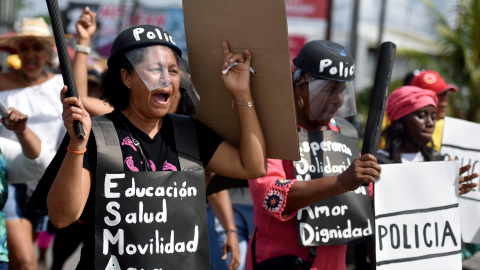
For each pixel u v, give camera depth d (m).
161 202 2.72
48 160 3.99
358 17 17.67
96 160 2.68
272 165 3.42
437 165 3.65
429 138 4.42
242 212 4.91
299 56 3.54
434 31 17.84
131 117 2.81
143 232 2.69
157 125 2.87
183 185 2.78
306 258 3.45
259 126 3.01
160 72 2.70
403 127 4.43
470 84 17.33
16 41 5.38
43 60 5.42
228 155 3.04
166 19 15.91
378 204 3.51
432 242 3.61
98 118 2.77
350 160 3.67
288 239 3.45
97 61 7.70
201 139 3.03
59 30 2.48
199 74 3.03
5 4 10.48
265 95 2.99
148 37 2.72
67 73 2.48
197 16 2.91
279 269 3.42
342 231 3.48
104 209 2.66
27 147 3.89
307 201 3.28
